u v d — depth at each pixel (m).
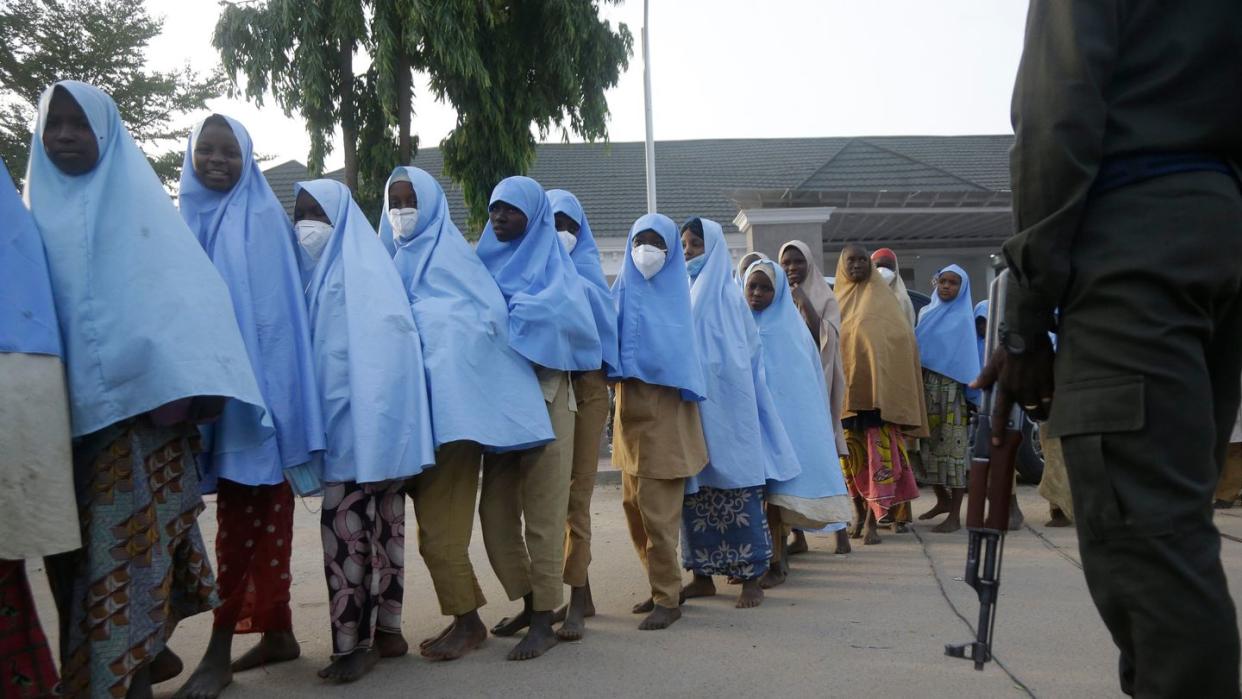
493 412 3.76
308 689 3.52
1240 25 1.82
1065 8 1.86
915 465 7.14
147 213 3.00
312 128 10.56
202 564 3.24
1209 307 1.81
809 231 13.08
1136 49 1.88
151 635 2.91
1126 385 1.77
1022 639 3.92
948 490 7.23
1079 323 1.86
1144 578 1.74
